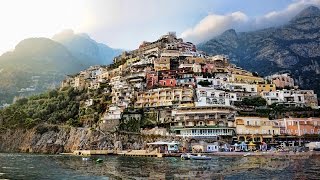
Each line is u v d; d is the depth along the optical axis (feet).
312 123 605.31
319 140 590.55
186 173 292.40
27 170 335.26
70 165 384.88
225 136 577.02
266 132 592.60
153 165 368.89
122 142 594.24
